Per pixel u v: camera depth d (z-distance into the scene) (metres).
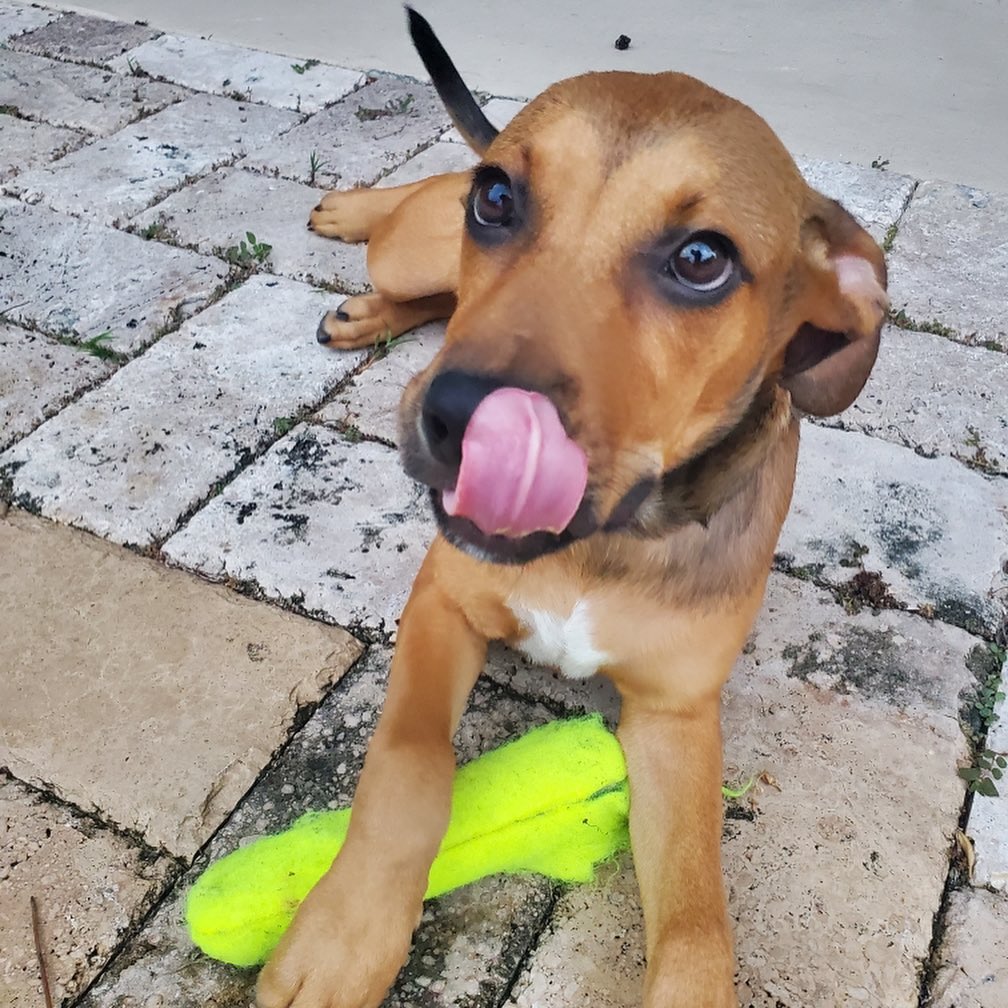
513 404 0.29
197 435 0.62
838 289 0.40
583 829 0.40
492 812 0.39
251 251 0.77
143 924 0.40
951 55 1.17
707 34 1.21
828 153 0.96
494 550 0.33
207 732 0.46
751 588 0.44
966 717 0.49
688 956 0.36
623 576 0.42
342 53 1.11
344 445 0.62
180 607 0.52
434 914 0.40
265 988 0.35
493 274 0.35
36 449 0.60
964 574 0.56
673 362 0.35
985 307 0.76
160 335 0.70
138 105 0.97
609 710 0.49
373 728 0.47
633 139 0.35
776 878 0.42
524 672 0.50
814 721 0.49
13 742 0.45
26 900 0.40
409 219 0.63
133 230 0.79
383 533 0.56
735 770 0.46
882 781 0.46
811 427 0.66
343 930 0.35
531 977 0.39
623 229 0.34
